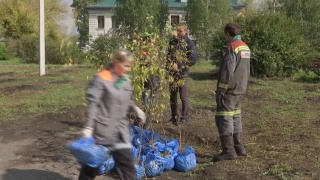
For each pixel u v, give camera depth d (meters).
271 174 6.16
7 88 14.92
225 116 6.62
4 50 38.91
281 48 18.09
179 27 7.74
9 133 8.55
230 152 6.73
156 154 6.30
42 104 11.40
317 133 8.34
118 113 4.83
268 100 12.38
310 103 11.82
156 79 6.65
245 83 6.54
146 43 6.39
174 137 8.10
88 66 25.58
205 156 7.19
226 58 6.38
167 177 6.19
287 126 8.93
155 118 7.24
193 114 9.99
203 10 41.91
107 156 5.21
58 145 7.70
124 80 4.88
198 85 15.77
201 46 35.44
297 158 6.85
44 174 6.21
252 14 18.86
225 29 6.49
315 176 6.03
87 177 4.93
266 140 7.91
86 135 4.66
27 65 28.56
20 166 6.54
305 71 18.52
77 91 13.80
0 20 43.03
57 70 22.27
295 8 27.66
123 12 41.66
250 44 18.27
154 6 41.59
